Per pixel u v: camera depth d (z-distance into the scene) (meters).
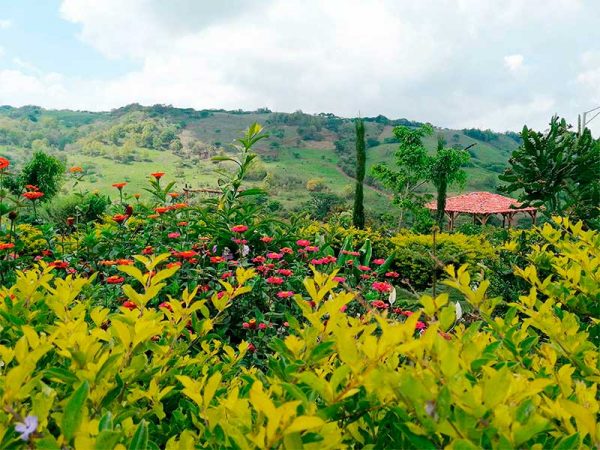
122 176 101.19
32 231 6.94
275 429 0.82
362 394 1.07
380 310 4.11
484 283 1.61
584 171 5.76
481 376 1.25
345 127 133.50
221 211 6.34
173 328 1.70
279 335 3.99
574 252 2.32
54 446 0.84
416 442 0.86
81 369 1.21
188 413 1.45
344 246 6.74
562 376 1.24
